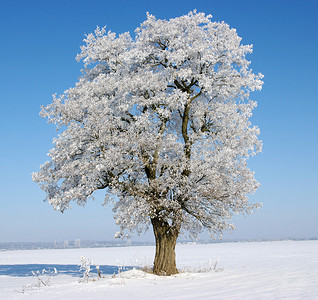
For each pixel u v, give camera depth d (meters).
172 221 19.78
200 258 52.44
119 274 20.73
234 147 20.22
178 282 17.42
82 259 19.34
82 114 20.20
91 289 16.31
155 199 19.34
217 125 21.95
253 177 20.03
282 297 10.95
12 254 90.62
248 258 48.09
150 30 21.80
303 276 16.47
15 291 17.41
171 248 20.83
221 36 21.22
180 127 23.86
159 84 19.88
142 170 20.42
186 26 21.75
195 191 19.52
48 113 20.41
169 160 20.19
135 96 20.20
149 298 12.91
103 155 19.19
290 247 89.88
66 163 20.20
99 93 20.95
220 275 19.38
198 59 20.86
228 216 20.00
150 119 20.17
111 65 22.03
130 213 18.88
